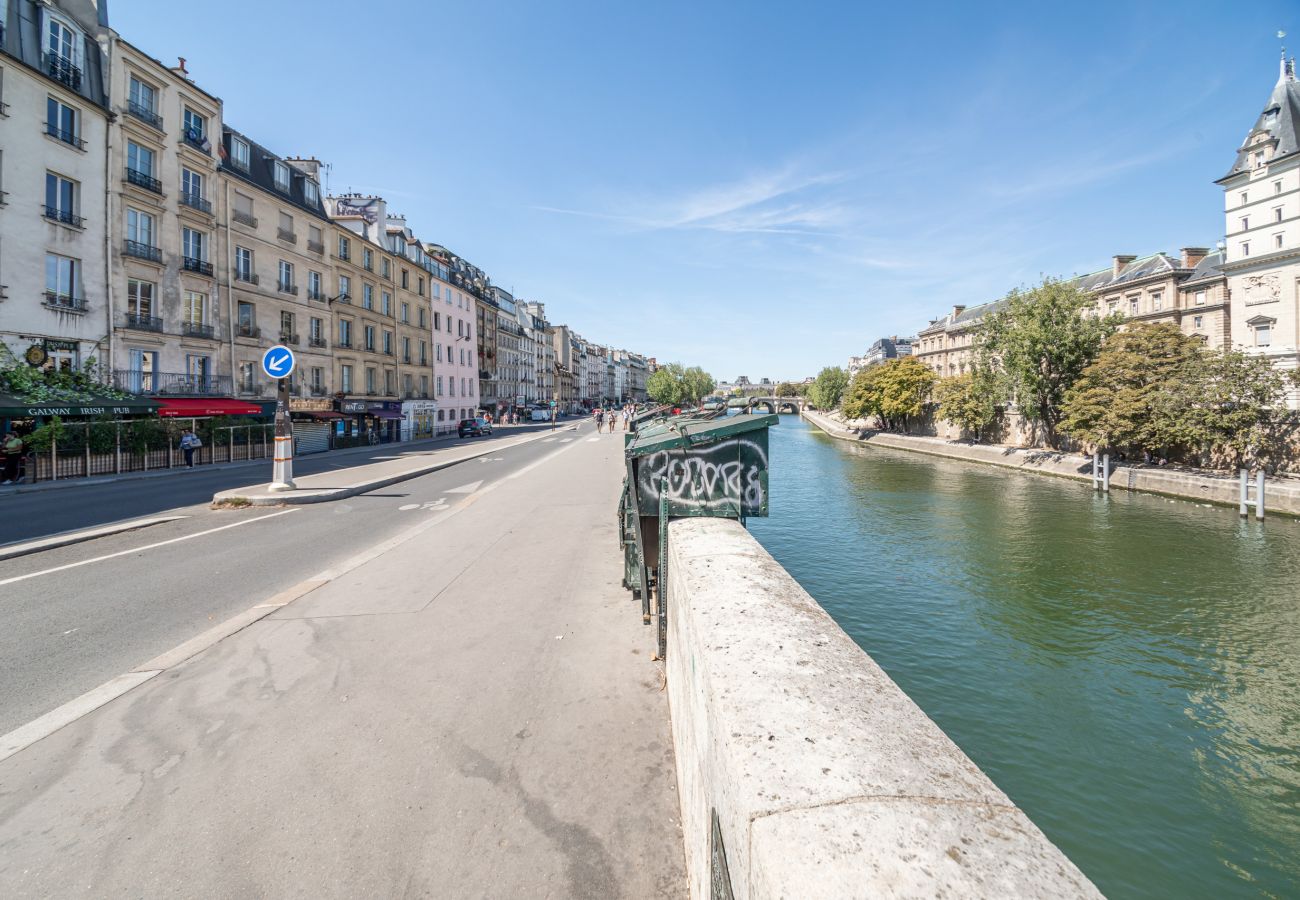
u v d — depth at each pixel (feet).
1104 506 78.59
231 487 49.32
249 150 94.32
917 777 3.17
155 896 6.45
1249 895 19.35
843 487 98.17
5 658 13.51
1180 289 155.12
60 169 65.31
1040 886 2.23
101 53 70.64
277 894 6.45
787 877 2.40
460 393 179.63
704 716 5.05
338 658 13.03
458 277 179.73
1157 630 38.75
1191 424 82.79
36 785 8.45
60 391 62.28
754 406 13.21
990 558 55.01
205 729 10.00
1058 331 111.75
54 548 25.30
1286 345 111.96
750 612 5.95
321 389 108.99
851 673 4.60
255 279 93.20
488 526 28.86
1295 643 36.73
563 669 12.25
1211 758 25.93
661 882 6.49
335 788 8.32
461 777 8.55
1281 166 112.57
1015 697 30.78
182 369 80.38
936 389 161.99
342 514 33.63
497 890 6.45
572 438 121.70
